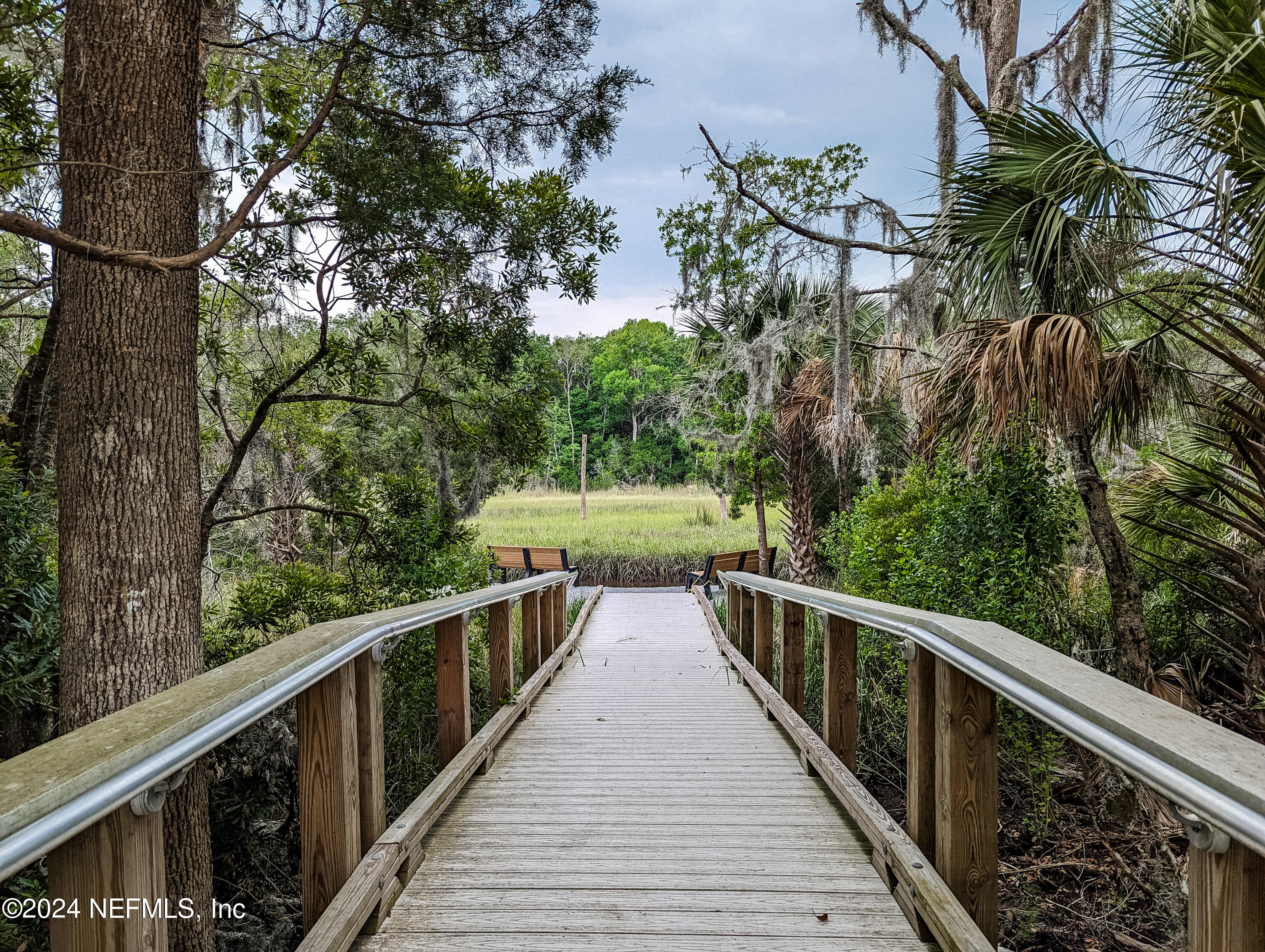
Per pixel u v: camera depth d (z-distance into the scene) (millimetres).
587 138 5520
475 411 6953
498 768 4133
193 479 3744
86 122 3520
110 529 3465
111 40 3531
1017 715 4852
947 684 2205
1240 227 3926
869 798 3098
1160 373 5348
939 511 6105
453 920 2469
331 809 2273
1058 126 4836
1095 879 4516
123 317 3496
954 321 5605
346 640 2297
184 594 3646
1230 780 1023
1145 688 5164
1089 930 4133
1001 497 5566
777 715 4879
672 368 48969
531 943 2336
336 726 2277
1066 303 4973
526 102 5441
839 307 7895
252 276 5844
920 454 8094
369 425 8414
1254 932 1065
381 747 2711
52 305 5504
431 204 5414
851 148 8688
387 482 6625
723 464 14180
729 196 8703
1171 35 4027
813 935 2375
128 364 3500
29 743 4668
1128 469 7133
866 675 6273
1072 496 6008
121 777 1239
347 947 2139
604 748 4523
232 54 5309
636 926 2430
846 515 10055
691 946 2314
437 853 3008
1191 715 1339
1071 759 5641
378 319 7387
